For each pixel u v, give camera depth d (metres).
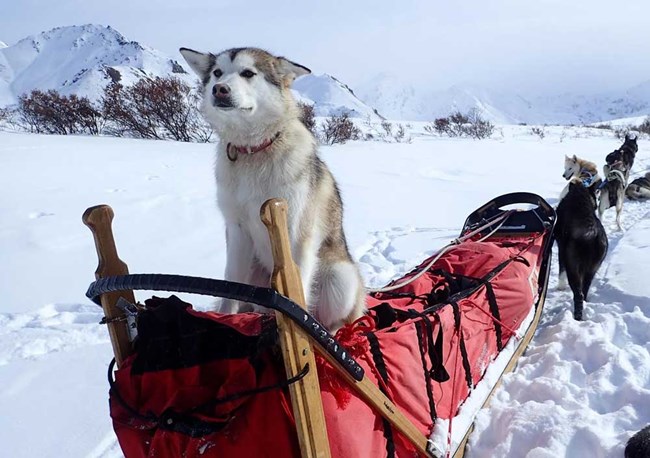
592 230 4.23
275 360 1.86
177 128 16.81
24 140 13.20
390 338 2.33
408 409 2.28
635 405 2.88
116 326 2.11
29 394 3.32
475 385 2.95
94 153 11.64
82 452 2.79
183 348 1.90
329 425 1.89
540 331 4.00
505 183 10.70
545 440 2.61
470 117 46.25
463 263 3.73
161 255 5.66
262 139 2.72
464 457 2.69
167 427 1.81
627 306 4.28
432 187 9.88
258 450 1.80
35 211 7.08
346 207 8.13
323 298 2.87
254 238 2.84
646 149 19.34
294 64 2.90
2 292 4.79
